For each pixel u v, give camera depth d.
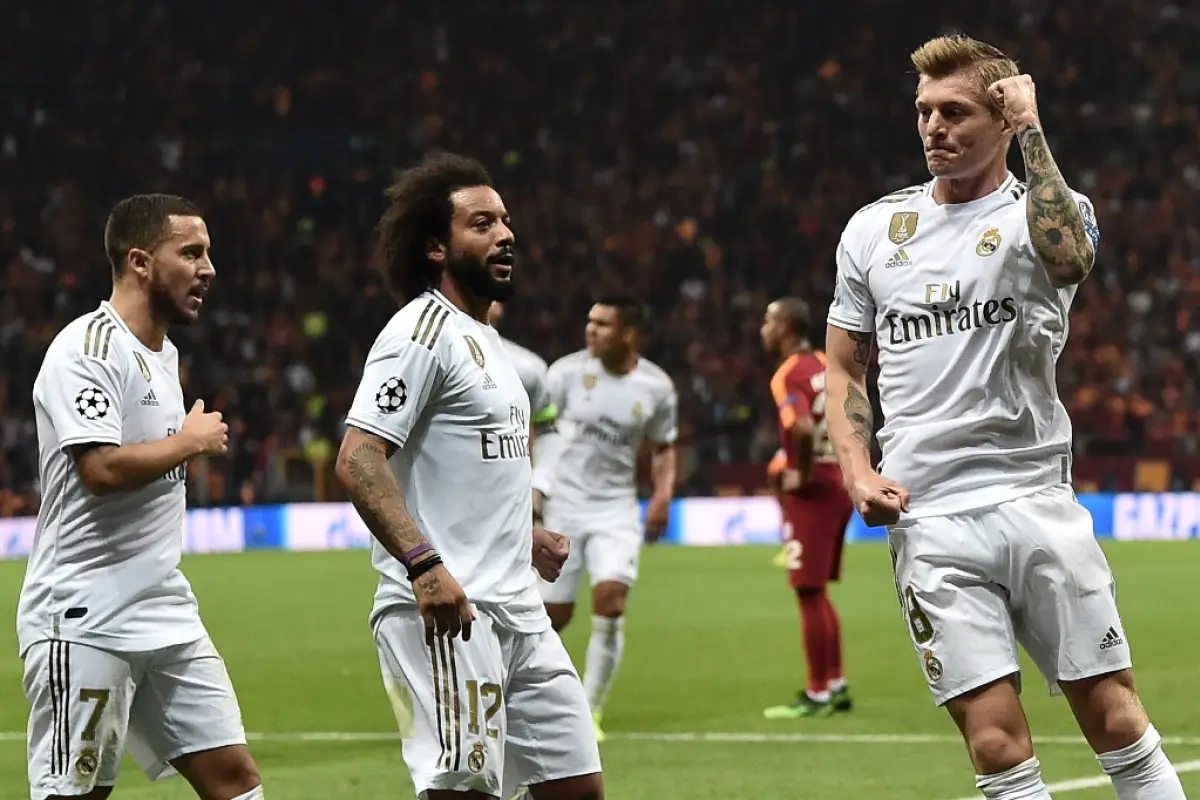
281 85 44.50
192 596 6.15
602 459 11.37
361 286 39.16
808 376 11.52
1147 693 12.30
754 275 39.00
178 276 6.09
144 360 6.06
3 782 9.20
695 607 19.17
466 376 5.42
